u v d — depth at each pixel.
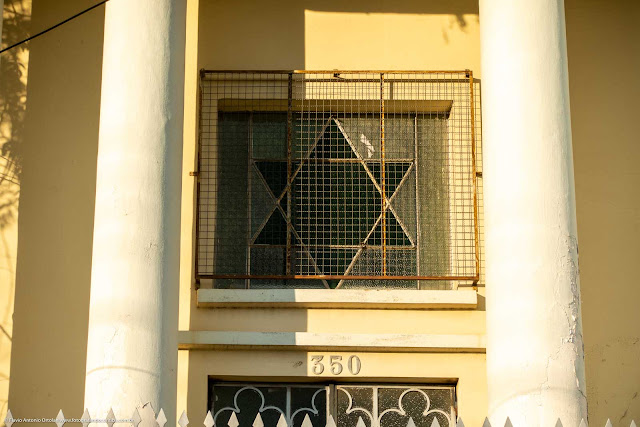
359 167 10.74
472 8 10.92
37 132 10.57
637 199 10.45
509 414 8.37
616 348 10.09
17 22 10.80
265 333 9.93
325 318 10.10
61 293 10.23
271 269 10.50
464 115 10.69
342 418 10.10
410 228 10.63
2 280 10.25
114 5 9.08
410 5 10.93
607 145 10.55
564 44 9.08
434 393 10.16
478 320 10.13
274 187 10.68
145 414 8.16
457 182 10.57
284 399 10.12
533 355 8.39
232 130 10.80
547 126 8.81
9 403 9.99
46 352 10.10
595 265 10.29
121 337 8.41
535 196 8.67
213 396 10.11
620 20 10.85
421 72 10.68
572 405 8.30
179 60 9.11
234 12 10.86
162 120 8.84
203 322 10.08
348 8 10.91
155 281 8.55
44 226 10.36
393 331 10.09
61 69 10.70
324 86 10.70
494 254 8.78
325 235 10.57
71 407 9.98
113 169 8.73
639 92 10.69
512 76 8.93
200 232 10.36
